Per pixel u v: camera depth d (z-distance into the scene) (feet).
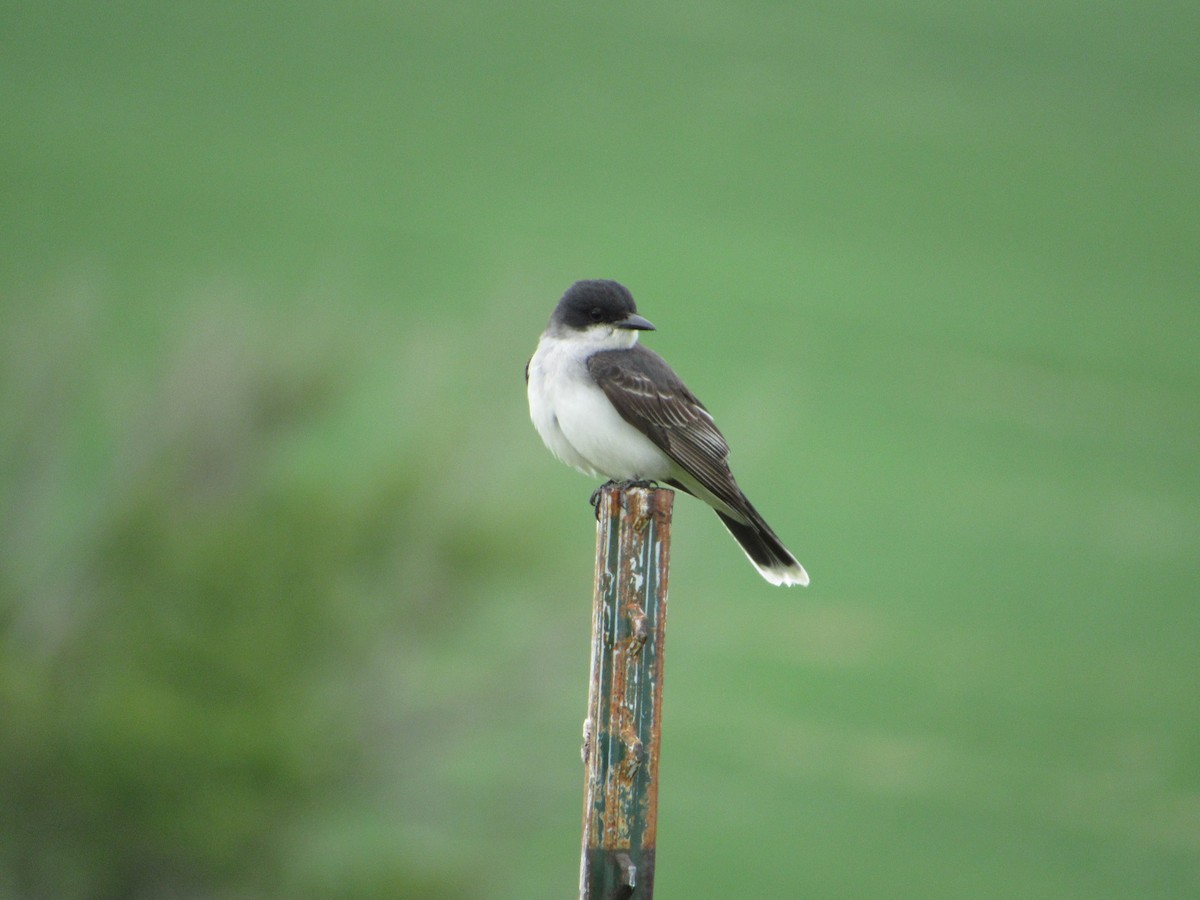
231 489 42.91
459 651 42.04
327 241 129.18
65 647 40.24
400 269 126.82
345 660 40.96
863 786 79.10
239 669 39.22
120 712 38.50
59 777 38.50
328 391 43.70
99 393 43.16
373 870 40.68
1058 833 75.87
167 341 44.98
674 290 148.05
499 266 131.44
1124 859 73.20
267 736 38.91
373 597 41.04
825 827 73.82
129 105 156.97
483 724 42.24
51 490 41.81
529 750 42.50
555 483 42.86
